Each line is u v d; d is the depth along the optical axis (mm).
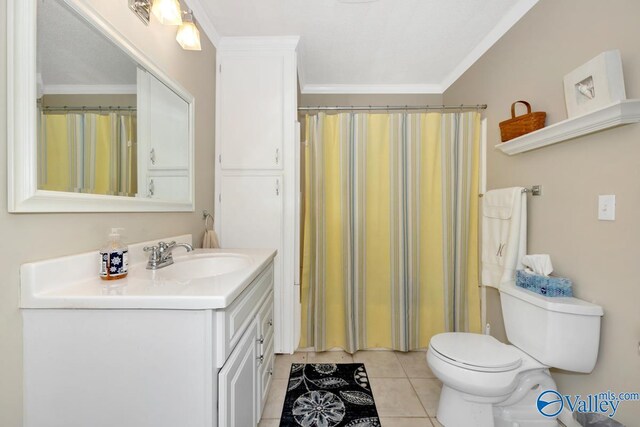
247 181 2002
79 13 850
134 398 769
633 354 1040
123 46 1039
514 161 1682
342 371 1802
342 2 1643
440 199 2016
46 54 763
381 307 2059
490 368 1177
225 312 823
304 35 1961
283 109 2002
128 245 1107
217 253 1491
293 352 2021
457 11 1707
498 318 1843
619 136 1082
